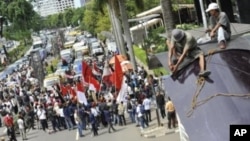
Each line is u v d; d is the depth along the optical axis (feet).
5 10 418.31
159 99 95.30
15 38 435.12
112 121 103.35
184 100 25.76
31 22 439.63
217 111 23.88
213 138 22.53
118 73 99.50
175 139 81.46
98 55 254.06
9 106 142.41
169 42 30.71
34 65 196.54
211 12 33.09
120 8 154.30
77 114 102.27
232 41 32.48
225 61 27.02
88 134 103.14
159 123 91.35
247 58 27.20
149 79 108.47
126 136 93.09
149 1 238.07
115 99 103.96
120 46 174.19
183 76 27.50
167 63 31.48
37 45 420.77
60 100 122.01
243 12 69.97
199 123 23.80
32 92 158.40
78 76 166.20
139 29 210.38
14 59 415.44
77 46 285.23
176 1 165.58
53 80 174.60
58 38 443.73
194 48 27.96
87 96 113.60
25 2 423.23
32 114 123.85
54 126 113.39
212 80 25.81
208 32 35.91
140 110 93.71
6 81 229.45
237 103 23.99
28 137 115.14
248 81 25.21
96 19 316.60
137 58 184.65
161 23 199.93
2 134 123.34
